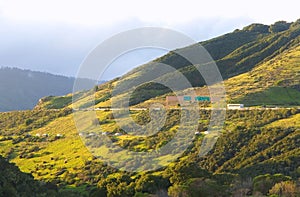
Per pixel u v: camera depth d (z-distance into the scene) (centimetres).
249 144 9356
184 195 5559
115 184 6488
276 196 5828
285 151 8862
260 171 8131
